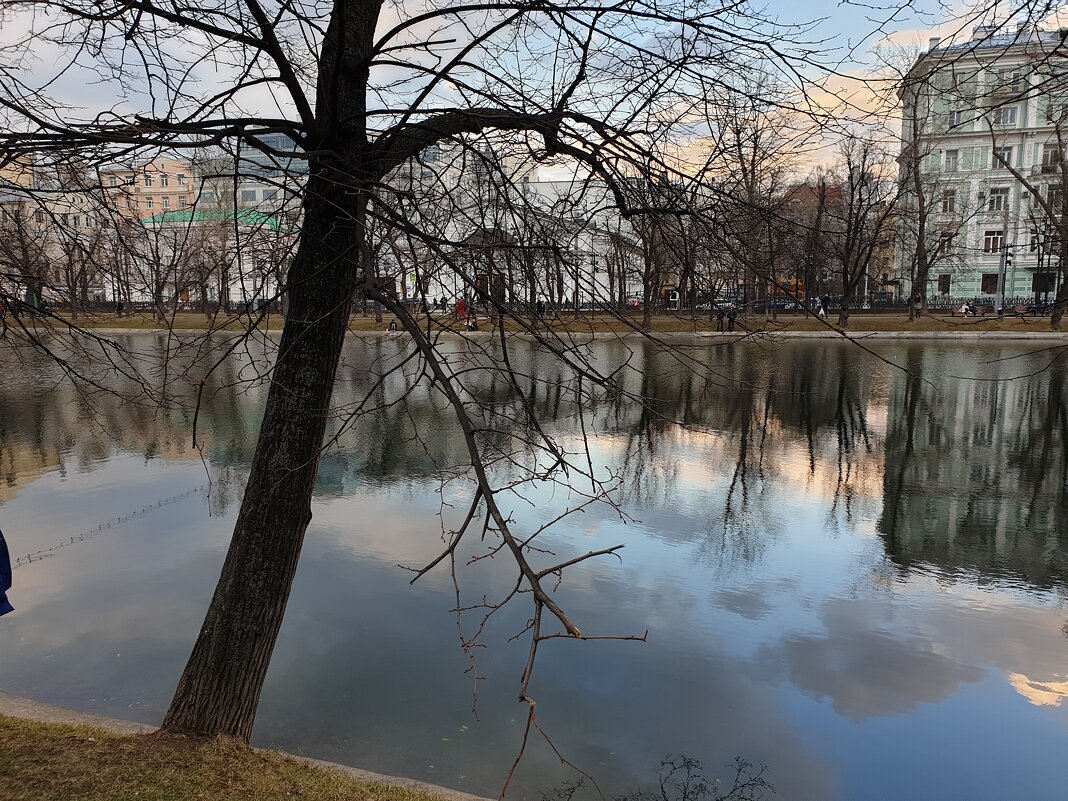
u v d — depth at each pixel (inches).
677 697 244.4
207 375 147.5
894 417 764.0
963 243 1633.9
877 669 265.0
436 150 171.5
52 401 852.6
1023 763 212.2
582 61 136.9
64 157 131.0
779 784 201.3
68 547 382.3
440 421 715.4
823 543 397.1
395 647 273.3
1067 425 707.4
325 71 141.9
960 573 351.9
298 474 160.6
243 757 158.4
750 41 140.0
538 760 208.7
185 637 280.5
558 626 293.9
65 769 144.6
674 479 526.6
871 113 154.4
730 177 166.4
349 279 150.6
